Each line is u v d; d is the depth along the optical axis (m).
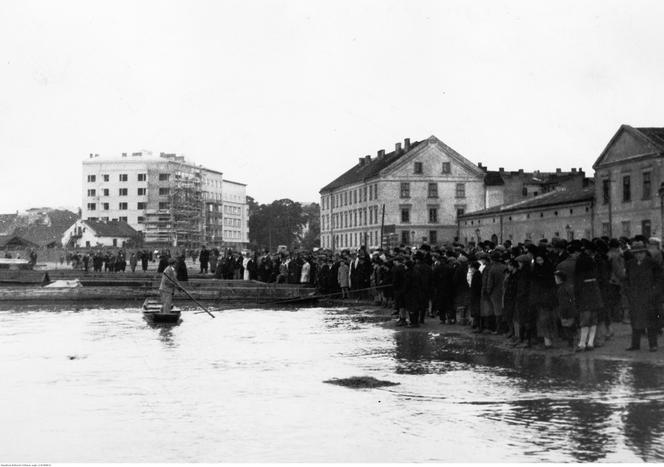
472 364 14.80
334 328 23.06
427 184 92.50
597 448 8.25
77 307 35.91
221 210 161.38
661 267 15.98
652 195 52.03
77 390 12.48
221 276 50.72
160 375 14.02
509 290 18.02
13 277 48.38
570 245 16.28
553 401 10.80
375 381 12.98
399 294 23.03
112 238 129.75
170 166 141.75
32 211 187.38
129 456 8.36
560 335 17.88
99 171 144.25
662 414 9.80
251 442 8.91
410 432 9.24
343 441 8.88
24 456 8.39
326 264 38.22
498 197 93.12
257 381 13.23
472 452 8.24
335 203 114.12
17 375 14.12
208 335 21.45
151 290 41.22
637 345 15.39
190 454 8.41
